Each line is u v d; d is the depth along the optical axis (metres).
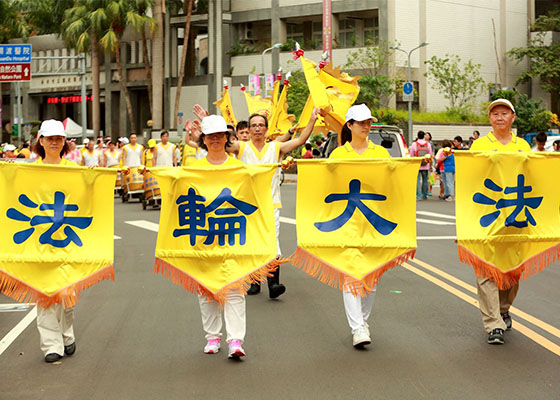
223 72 46.41
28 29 59.06
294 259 6.47
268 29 46.25
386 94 40.00
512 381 5.50
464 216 6.67
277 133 11.12
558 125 46.09
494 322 6.57
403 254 6.45
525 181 6.62
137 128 53.53
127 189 22.78
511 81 47.06
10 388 5.49
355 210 6.48
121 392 5.37
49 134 6.25
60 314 6.36
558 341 6.61
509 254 6.62
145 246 13.23
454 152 6.66
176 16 48.41
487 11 45.81
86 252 6.25
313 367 5.91
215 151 6.35
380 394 5.24
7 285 6.14
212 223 6.22
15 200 6.16
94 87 50.59
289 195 26.14
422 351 6.34
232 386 5.47
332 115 9.01
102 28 46.97
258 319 7.59
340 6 42.38
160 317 7.79
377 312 7.85
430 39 43.44
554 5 49.41
